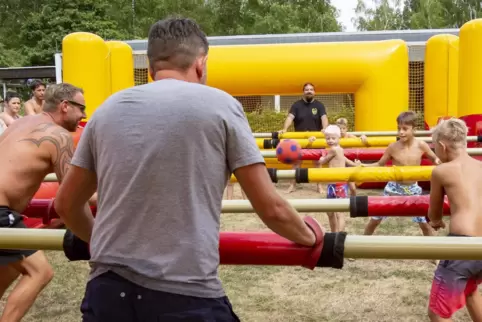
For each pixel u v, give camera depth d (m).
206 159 1.82
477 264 3.23
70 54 10.16
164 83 1.91
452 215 3.44
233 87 11.02
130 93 1.91
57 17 40.72
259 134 9.07
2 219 3.33
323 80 10.77
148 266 1.79
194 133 1.81
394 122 10.77
